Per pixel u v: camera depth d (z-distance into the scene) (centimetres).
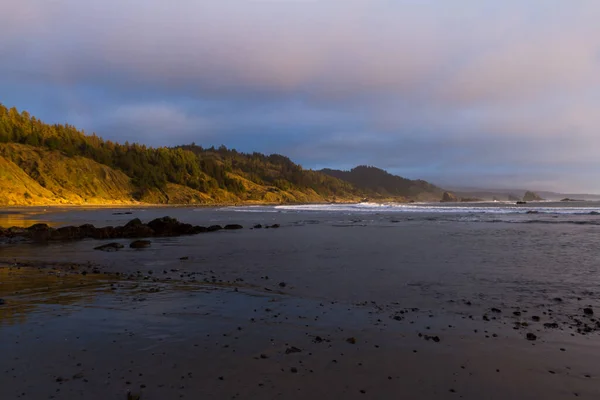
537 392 418
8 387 414
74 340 565
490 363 494
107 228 2581
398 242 2017
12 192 10181
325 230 2873
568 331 621
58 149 14638
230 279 1060
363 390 417
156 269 1241
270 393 407
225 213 6606
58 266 1319
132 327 629
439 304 789
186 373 455
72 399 389
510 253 1569
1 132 13625
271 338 581
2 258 1527
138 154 19475
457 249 1709
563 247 1767
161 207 10969
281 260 1409
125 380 434
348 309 750
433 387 427
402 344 560
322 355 516
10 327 626
